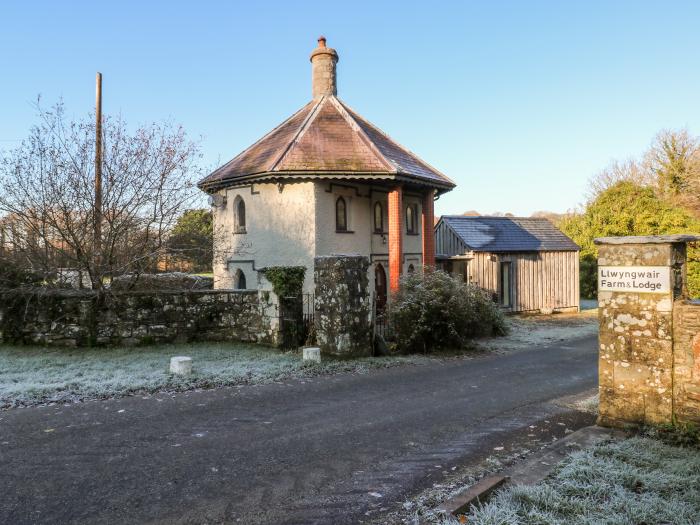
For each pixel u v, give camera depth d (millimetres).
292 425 6570
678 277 5879
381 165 15883
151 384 8438
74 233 11734
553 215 57094
